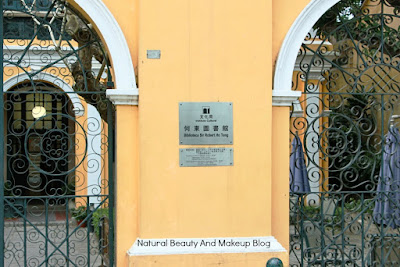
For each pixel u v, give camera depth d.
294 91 4.30
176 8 4.18
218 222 4.18
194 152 4.16
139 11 4.15
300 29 4.37
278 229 4.36
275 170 4.36
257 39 4.25
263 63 4.25
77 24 5.24
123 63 4.15
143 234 4.11
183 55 4.17
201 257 4.09
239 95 4.22
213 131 4.18
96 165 9.96
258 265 4.14
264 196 4.22
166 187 4.13
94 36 4.41
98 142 10.04
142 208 4.11
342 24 4.70
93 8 4.13
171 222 4.13
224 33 4.22
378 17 4.88
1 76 4.24
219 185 4.18
